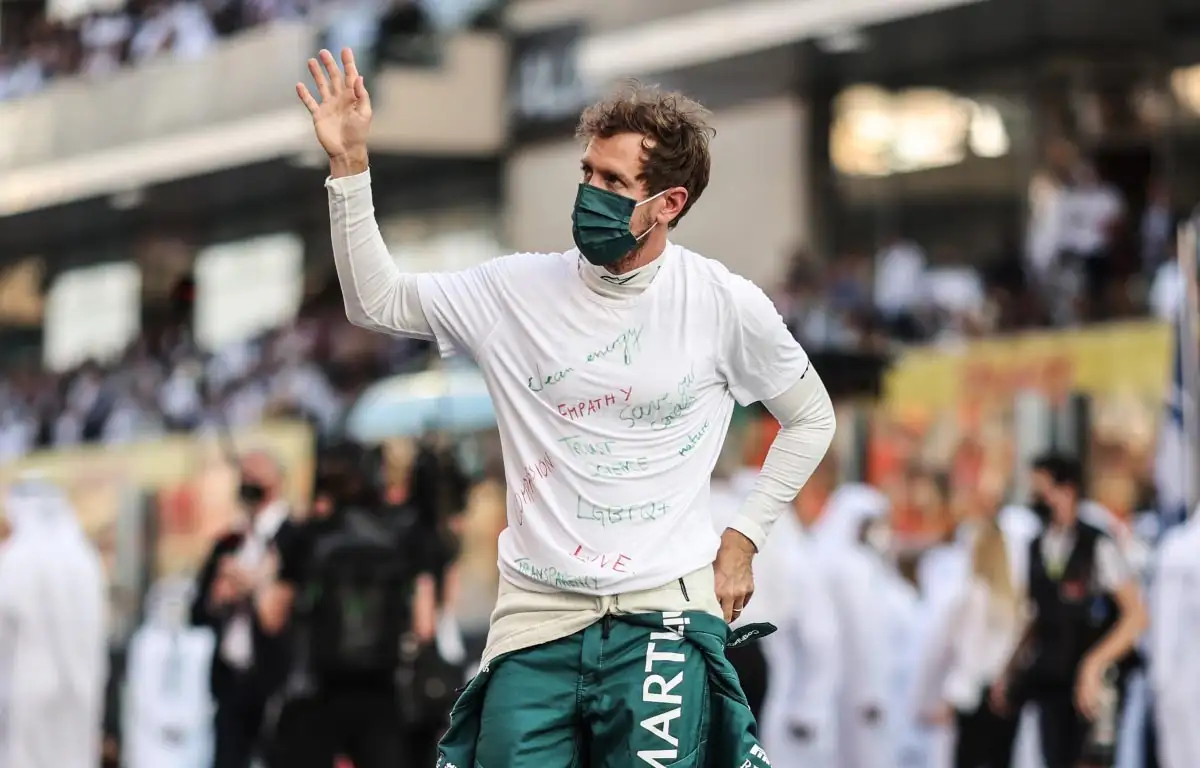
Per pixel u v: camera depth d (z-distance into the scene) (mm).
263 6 47594
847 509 21031
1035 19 35219
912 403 25828
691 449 9203
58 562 21828
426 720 19094
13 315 61125
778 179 41750
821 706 19844
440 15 45656
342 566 18688
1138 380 23594
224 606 21031
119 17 52281
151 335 49844
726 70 39688
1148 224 32406
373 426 27234
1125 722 20266
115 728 24984
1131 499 22578
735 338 9203
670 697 9016
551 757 9156
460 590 24219
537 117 44375
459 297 9273
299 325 44281
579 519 9094
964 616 20688
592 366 9070
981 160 37719
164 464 27250
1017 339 25094
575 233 8914
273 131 46594
